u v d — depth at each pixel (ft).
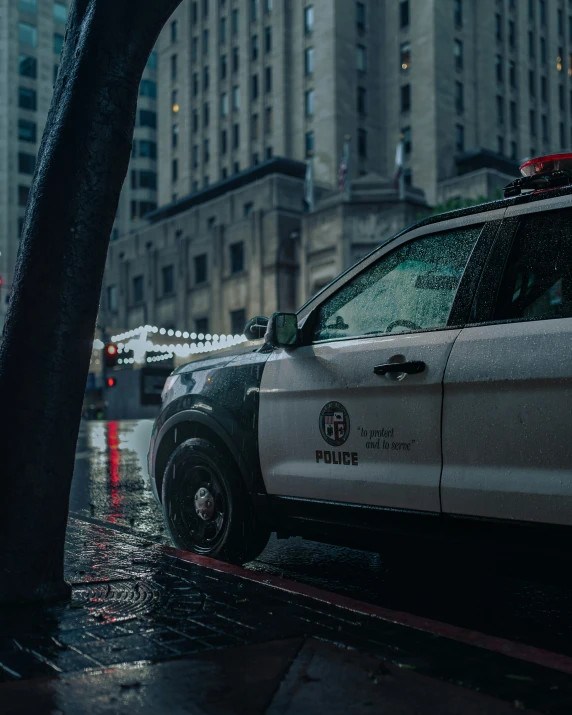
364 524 12.57
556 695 7.53
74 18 11.92
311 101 190.39
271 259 162.40
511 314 11.21
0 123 267.39
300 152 191.31
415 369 11.75
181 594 11.44
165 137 234.79
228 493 14.83
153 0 11.62
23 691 7.90
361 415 12.57
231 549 14.76
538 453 10.36
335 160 182.29
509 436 10.66
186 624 10.00
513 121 202.90
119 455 48.11
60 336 11.37
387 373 12.14
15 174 267.59
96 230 11.62
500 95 198.49
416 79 186.19
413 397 11.84
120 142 11.73
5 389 11.30
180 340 166.50
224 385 15.25
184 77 226.79
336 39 185.06
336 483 12.89
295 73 194.49
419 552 11.94
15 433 11.23
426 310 12.41
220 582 12.14
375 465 12.32
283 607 10.69
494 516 10.78
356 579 15.52
